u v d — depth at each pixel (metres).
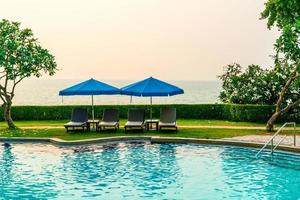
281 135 22.41
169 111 24.61
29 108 30.98
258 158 17.83
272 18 23.14
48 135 22.69
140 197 12.83
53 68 25.59
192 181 14.52
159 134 22.89
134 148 20.09
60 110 31.23
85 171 15.89
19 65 24.98
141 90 24.06
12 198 12.78
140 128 25.41
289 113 29.31
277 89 31.55
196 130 24.41
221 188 13.72
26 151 19.48
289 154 18.16
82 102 87.31
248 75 32.94
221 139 20.89
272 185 14.03
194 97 107.56
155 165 16.78
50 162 17.31
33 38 25.56
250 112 29.08
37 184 14.23
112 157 18.19
